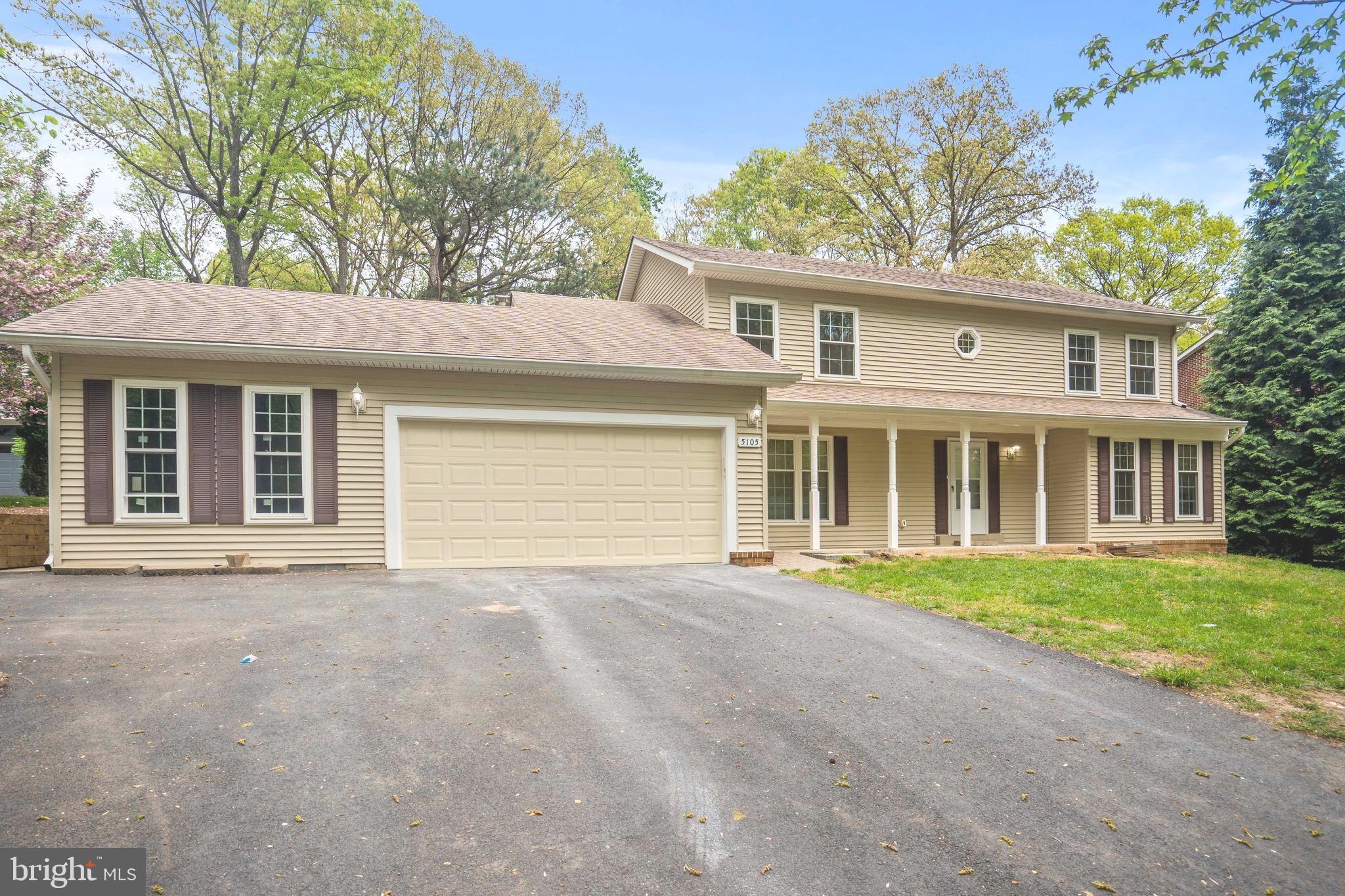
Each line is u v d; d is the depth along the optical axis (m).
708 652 6.37
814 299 15.43
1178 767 4.57
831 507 15.57
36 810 3.63
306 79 23.92
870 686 5.70
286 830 3.55
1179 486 17.45
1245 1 7.18
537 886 3.21
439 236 24.48
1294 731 5.15
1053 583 10.04
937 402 15.28
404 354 10.16
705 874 3.34
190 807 3.70
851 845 3.61
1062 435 17.09
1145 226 34.12
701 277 14.81
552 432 11.34
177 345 9.27
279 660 5.82
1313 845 3.79
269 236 29.08
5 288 13.45
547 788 4.04
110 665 5.59
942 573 10.80
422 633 6.63
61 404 9.44
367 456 10.45
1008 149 28.92
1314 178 19.11
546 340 11.84
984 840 3.71
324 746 4.40
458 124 27.52
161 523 9.70
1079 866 3.53
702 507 12.09
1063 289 19.19
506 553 10.99
